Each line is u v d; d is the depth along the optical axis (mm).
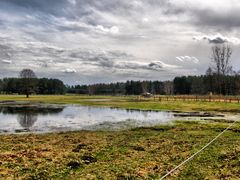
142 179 13812
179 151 20219
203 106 73812
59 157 18312
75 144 23625
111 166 16188
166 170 15234
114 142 24469
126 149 21062
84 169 15625
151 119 49375
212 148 21172
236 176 14008
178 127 36312
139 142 24359
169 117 52469
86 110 71188
